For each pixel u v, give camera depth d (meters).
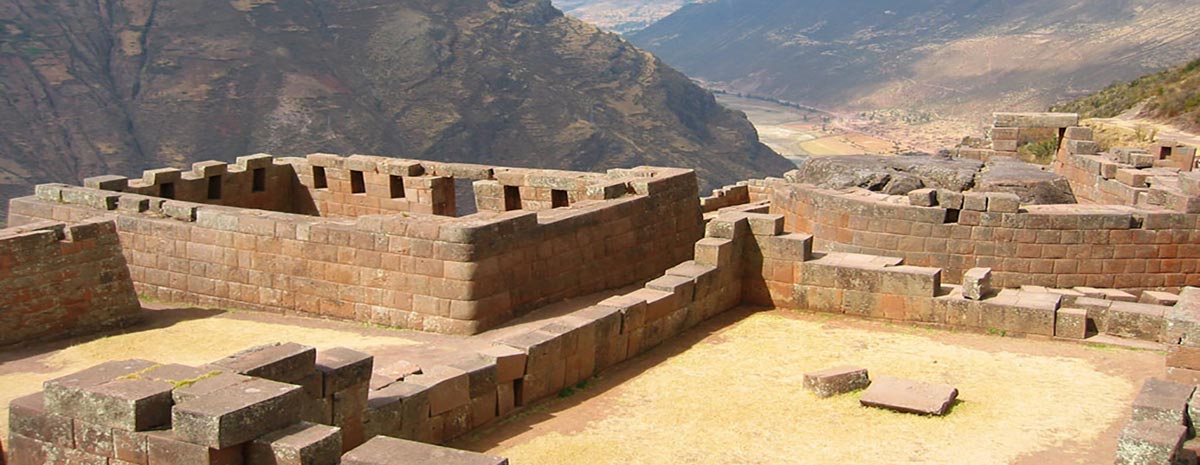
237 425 10.70
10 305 20.58
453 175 29.92
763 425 15.67
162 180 28.64
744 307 22.77
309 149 104.00
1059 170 35.75
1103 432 15.09
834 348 19.56
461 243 20.75
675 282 20.73
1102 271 25.20
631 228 25.14
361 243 22.08
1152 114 68.25
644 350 19.56
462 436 15.43
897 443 14.80
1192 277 25.11
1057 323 19.77
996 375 17.78
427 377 15.23
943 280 25.67
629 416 16.19
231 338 21.19
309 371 13.16
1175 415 13.18
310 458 10.73
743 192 35.16
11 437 11.88
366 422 13.91
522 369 16.47
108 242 22.28
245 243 23.80
